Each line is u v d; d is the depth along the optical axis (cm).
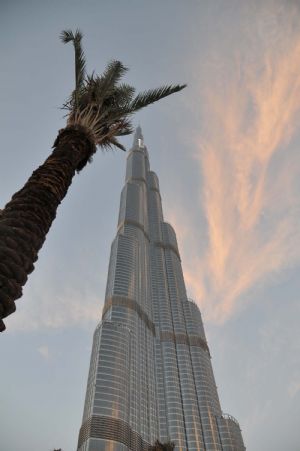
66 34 1612
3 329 667
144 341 16588
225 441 14400
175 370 17012
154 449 4459
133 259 19862
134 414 12644
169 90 1563
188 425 14612
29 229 824
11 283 707
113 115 1375
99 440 10706
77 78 1482
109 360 13238
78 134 1209
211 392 16662
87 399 12525
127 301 17012
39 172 992
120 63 1542
